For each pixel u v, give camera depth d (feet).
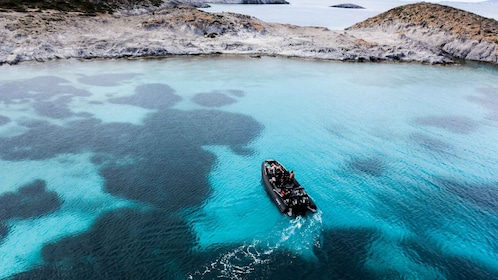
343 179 128.77
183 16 331.77
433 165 140.26
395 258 92.99
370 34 360.07
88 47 270.26
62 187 116.37
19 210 104.88
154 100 193.06
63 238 94.73
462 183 128.67
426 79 255.50
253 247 94.02
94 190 115.55
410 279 86.69
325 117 181.47
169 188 118.42
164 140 150.30
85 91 201.57
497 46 315.17
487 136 167.12
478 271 89.97
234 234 98.58
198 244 94.48
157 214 105.60
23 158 131.75
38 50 255.70
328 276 86.02
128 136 151.94
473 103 209.97
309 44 311.27
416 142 158.71
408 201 117.50
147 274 84.23
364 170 135.13
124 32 300.61
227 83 226.58
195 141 150.82
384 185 125.90
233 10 636.07
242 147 148.15
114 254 89.92
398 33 354.54
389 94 219.82
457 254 95.45
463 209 114.21
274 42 317.01
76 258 88.22
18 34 261.44
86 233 96.84
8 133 148.97
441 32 344.49
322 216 108.06
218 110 184.03
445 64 304.09
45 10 311.68
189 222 102.89
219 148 146.20
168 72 243.40
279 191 110.22
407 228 104.68
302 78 243.81
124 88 209.05
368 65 289.33
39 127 155.74
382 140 159.63
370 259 92.22
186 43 297.12
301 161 139.74
